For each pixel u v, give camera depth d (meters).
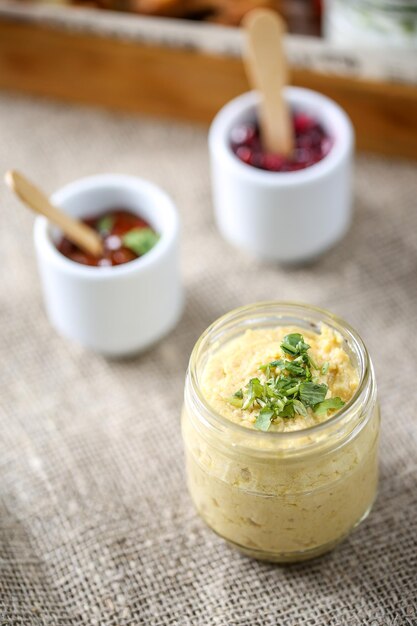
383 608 0.55
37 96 0.77
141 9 0.73
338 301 0.66
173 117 0.76
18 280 0.68
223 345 0.54
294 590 0.56
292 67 0.72
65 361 0.64
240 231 0.67
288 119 0.67
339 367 0.53
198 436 0.52
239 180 0.64
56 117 0.76
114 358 0.64
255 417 0.51
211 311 0.66
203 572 0.56
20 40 0.75
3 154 0.74
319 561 0.56
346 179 0.66
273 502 0.52
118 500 0.59
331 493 0.52
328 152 0.66
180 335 0.65
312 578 0.56
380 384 0.62
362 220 0.69
